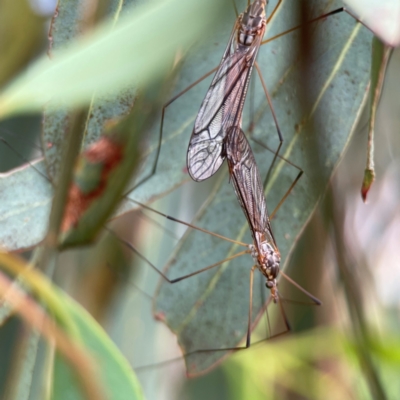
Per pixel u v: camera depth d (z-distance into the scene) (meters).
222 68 0.19
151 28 0.17
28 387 0.19
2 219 0.19
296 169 0.20
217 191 0.20
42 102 0.17
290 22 0.20
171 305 0.20
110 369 0.18
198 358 0.20
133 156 0.18
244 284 0.20
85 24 0.18
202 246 0.20
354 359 0.20
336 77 0.20
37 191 0.20
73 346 0.18
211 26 0.17
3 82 0.20
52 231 0.18
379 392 0.19
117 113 0.18
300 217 0.20
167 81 0.18
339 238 0.20
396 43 0.18
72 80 0.17
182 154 0.20
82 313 0.18
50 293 0.18
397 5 0.18
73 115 0.18
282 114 0.20
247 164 0.20
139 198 0.20
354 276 0.20
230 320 0.20
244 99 0.20
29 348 0.19
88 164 0.18
